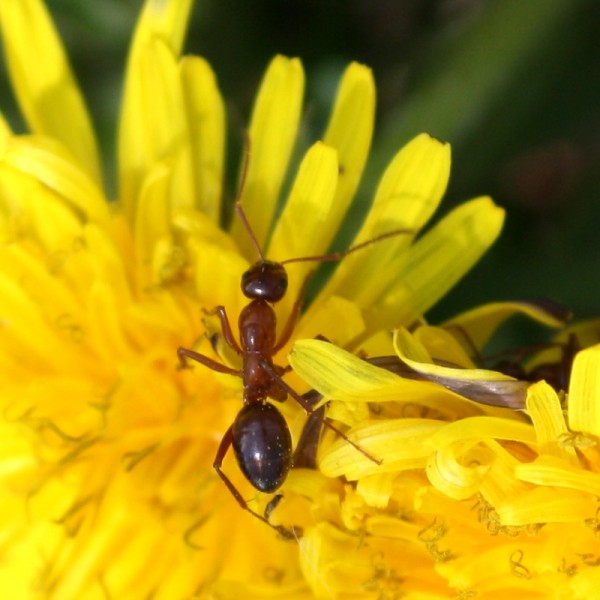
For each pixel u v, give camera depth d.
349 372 0.06
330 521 0.06
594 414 0.06
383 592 0.06
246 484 0.07
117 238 0.07
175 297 0.07
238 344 0.07
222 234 0.07
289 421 0.07
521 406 0.06
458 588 0.06
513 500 0.06
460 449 0.06
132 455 0.07
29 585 0.07
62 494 0.07
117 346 0.07
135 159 0.07
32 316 0.07
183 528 0.07
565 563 0.06
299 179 0.07
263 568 0.07
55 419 0.07
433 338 0.06
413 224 0.07
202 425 0.07
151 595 0.07
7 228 0.07
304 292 0.07
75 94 0.07
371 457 0.06
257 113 0.07
